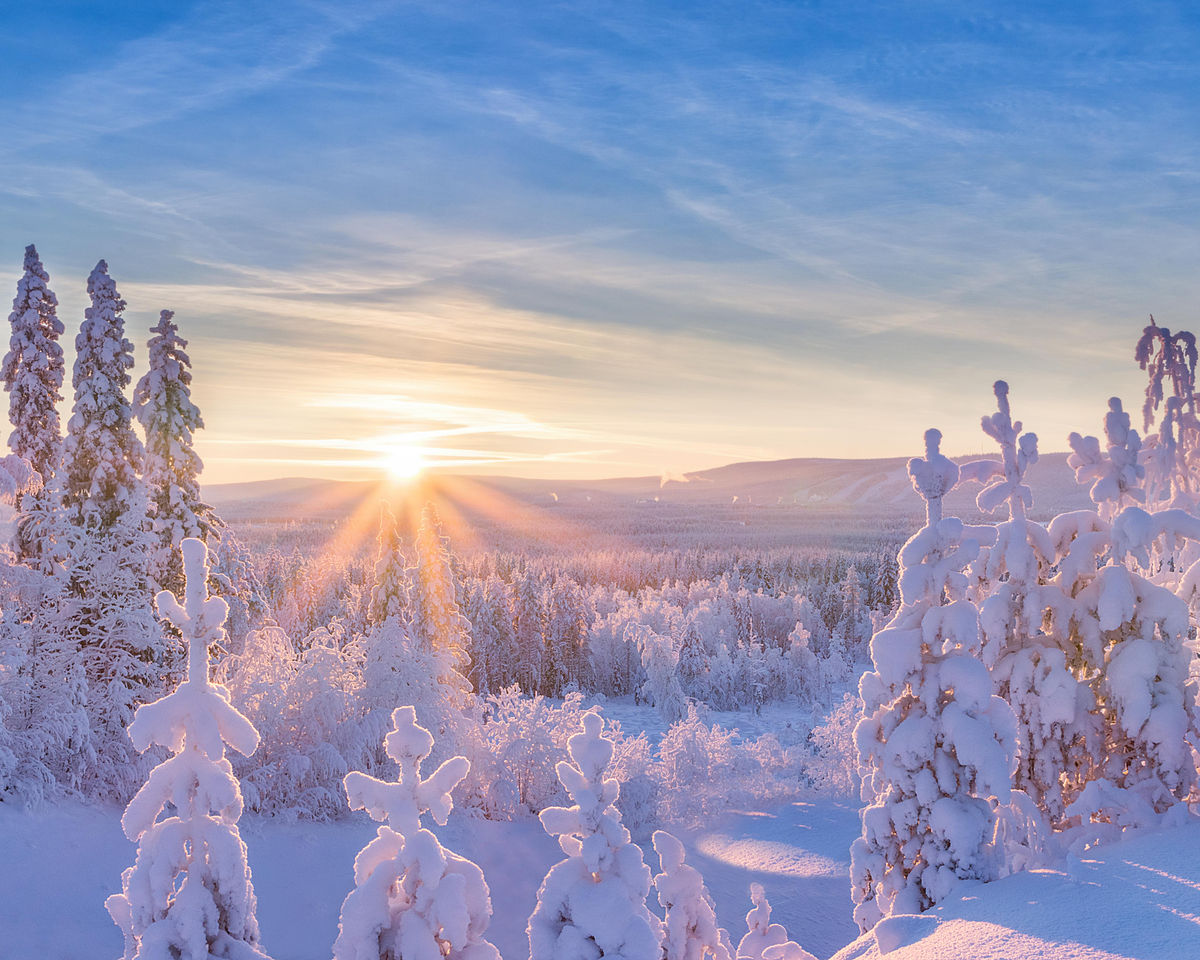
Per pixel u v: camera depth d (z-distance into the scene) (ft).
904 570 36.24
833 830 90.68
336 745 81.25
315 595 256.11
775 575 422.00
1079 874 29.58
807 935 66.54
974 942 26.18
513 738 95.04
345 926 21.79
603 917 21.17
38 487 88.17
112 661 77.10
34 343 92.89
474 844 81.35
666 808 99.71
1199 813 34.35
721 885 77.30
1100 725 37.65
